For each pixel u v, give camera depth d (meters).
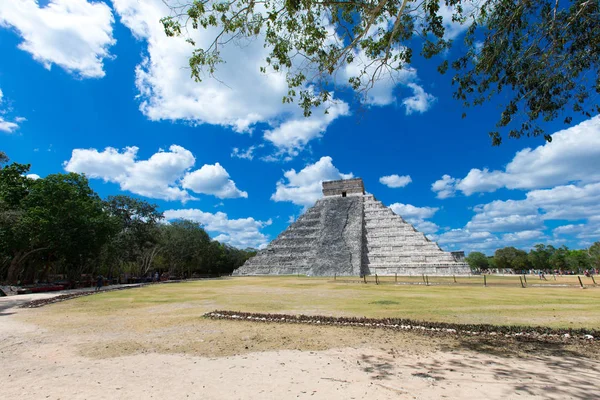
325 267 54.41
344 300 18.30
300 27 10.84
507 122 11.07
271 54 11.33
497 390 5.65
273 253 61.66
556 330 9.67
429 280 36.69
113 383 6.07
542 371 6.63
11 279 30.70
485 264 111.62
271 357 7.66
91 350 8.33
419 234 55.81
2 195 31.25
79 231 31.61
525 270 96.69
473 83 11.18
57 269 47.47
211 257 75.75
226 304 16.92
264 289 26.72
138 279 48.59
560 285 27.77
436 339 9.24
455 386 5.85
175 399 5.36
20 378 6.36
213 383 6.07
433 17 10.29
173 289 27.70
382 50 11.26
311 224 66.06
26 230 28.34
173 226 65.12
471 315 12.95
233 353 8.01
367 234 59.31
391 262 53.56
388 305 16.00
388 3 10.02
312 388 5.80
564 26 9.26
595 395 5.41
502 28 9.80
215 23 9.87
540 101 10.45
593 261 72.12
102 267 49.78
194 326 11.19
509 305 15.74
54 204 30.47
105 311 14.89
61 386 5.93
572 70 9.91
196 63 10.25
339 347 8.48
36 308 16.11
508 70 10.39
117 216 44.38
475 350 8.16
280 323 11.54
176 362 7.32
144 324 11.66
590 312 13.42
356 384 5.97
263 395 5.52
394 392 5.60
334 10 10.30
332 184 70.88
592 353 7.84
